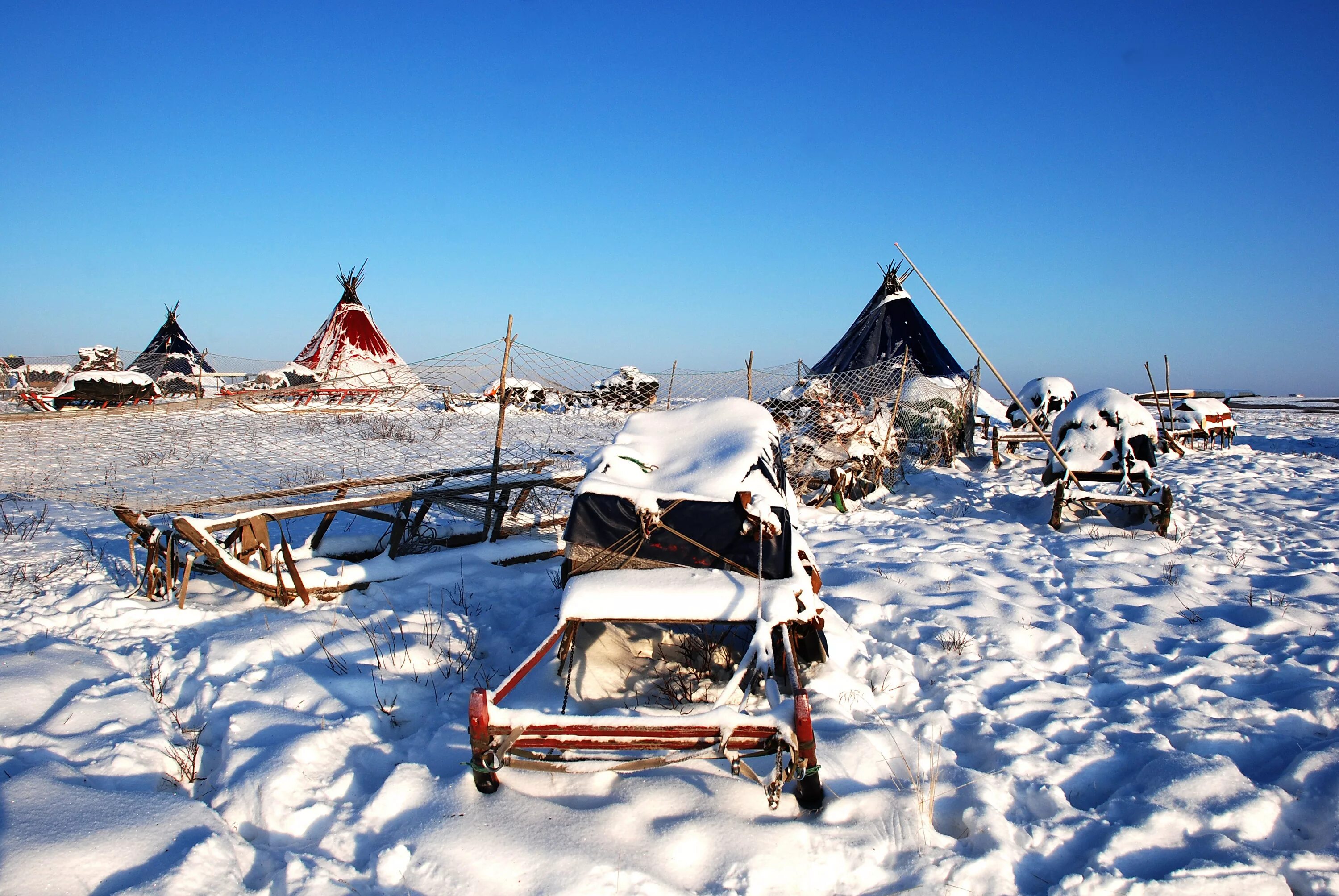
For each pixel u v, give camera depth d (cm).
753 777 392
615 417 1975
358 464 1152
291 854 355
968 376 1934
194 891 330
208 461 1170
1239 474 1515
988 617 693
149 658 601
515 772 421
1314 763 428
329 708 507
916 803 404
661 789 403
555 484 921
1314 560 889
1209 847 367
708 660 562
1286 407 4972
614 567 562
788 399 1555
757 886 342
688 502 568
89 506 1143
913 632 665
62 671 552
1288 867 353
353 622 671
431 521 1092
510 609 734
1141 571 858
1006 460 1772
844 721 493
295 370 2581
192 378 2834
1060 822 391
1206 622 674
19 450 1218
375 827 385
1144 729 490
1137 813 393
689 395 1510
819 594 713
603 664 571
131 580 783
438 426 1644
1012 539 1032
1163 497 1025
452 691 551
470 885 337
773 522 548
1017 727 491
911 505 1294
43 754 438
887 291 2258
